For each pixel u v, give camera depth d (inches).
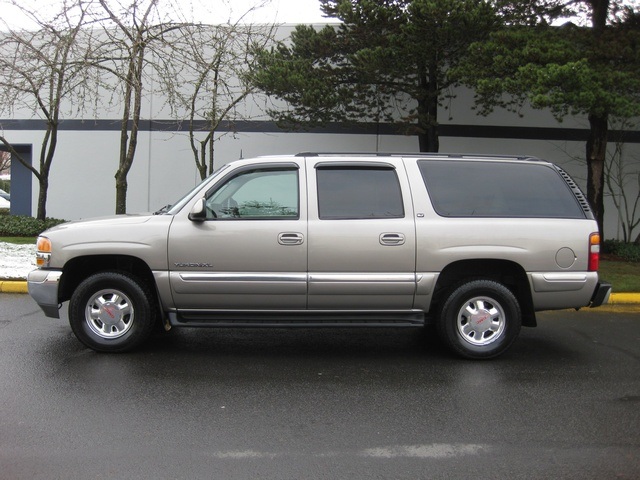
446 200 219.5
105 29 399.2
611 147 588.7
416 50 426.9
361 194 218.7
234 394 182.9
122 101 501.7
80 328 220.1
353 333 265.9
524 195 223.0
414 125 504.4
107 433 151.9
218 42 438.6
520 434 154.4
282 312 217.8
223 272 213.5
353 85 489.7
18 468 132.0
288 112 502.9
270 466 134.8
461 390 189.0
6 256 424.8
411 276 213.2
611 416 167.3
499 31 411.8
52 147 545.0
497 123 586.6
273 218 214.5
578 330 277.1
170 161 599.2
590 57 402.6
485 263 220.7
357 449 144.5
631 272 421.7
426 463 137.3
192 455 139.9
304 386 191.5
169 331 262.7
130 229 215.2
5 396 177.5
